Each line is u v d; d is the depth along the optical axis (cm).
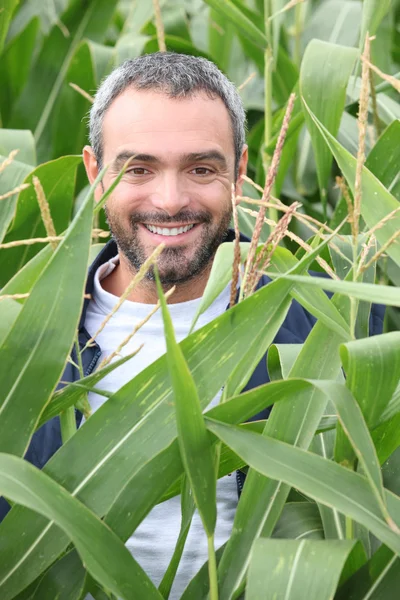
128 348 198
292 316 205
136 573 124
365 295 120
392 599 130
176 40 310
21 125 322
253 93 388
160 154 181
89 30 327
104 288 213
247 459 122
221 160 184
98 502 132
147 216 186
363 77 127
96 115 194
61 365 131
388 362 127
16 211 226
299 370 144
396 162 217
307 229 311
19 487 119
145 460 133
